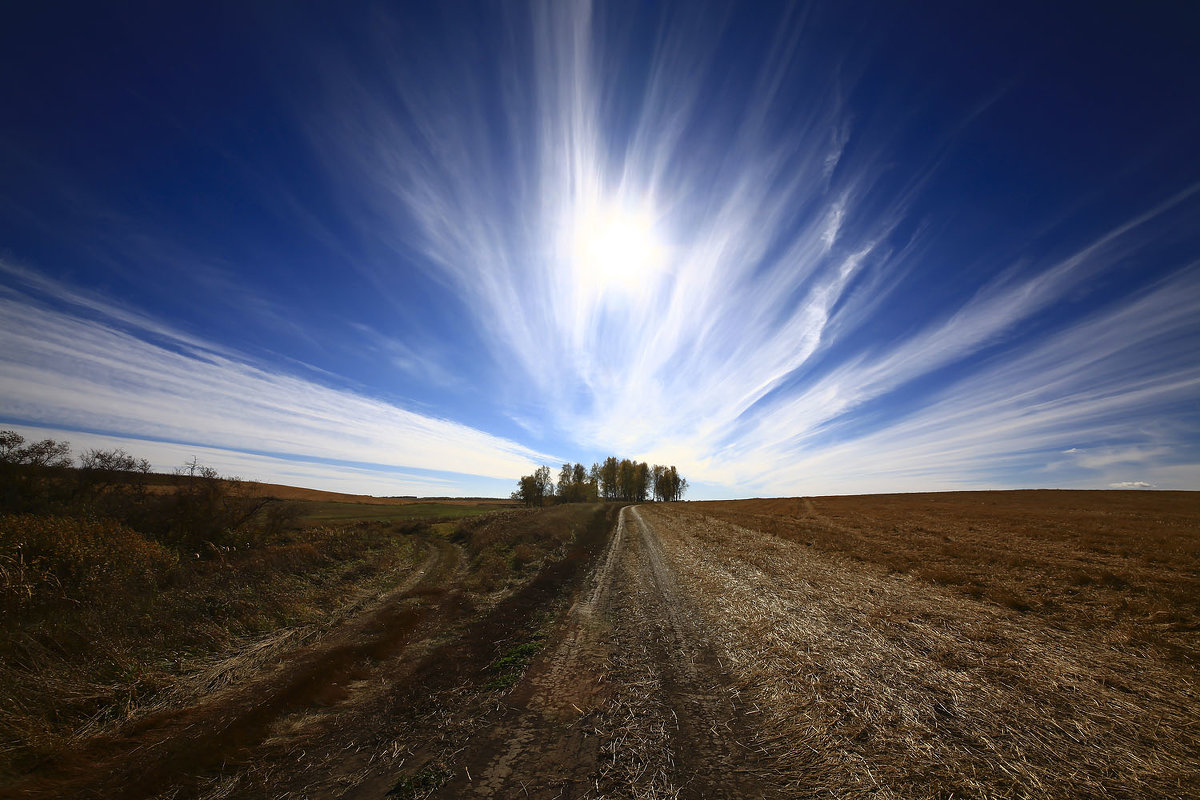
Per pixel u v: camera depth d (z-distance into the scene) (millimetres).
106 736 5387
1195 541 18188
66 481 17266
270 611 10750
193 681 7168
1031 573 13234
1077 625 8477
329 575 16219
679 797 3908
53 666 6492
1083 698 5367
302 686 6953
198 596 10758
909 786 3826
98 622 7906
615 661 7621
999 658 6754
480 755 4789
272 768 4719
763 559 17188
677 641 8562
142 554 12234
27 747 4871
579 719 5551
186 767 4750
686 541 24297
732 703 5848
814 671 6559
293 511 25844
